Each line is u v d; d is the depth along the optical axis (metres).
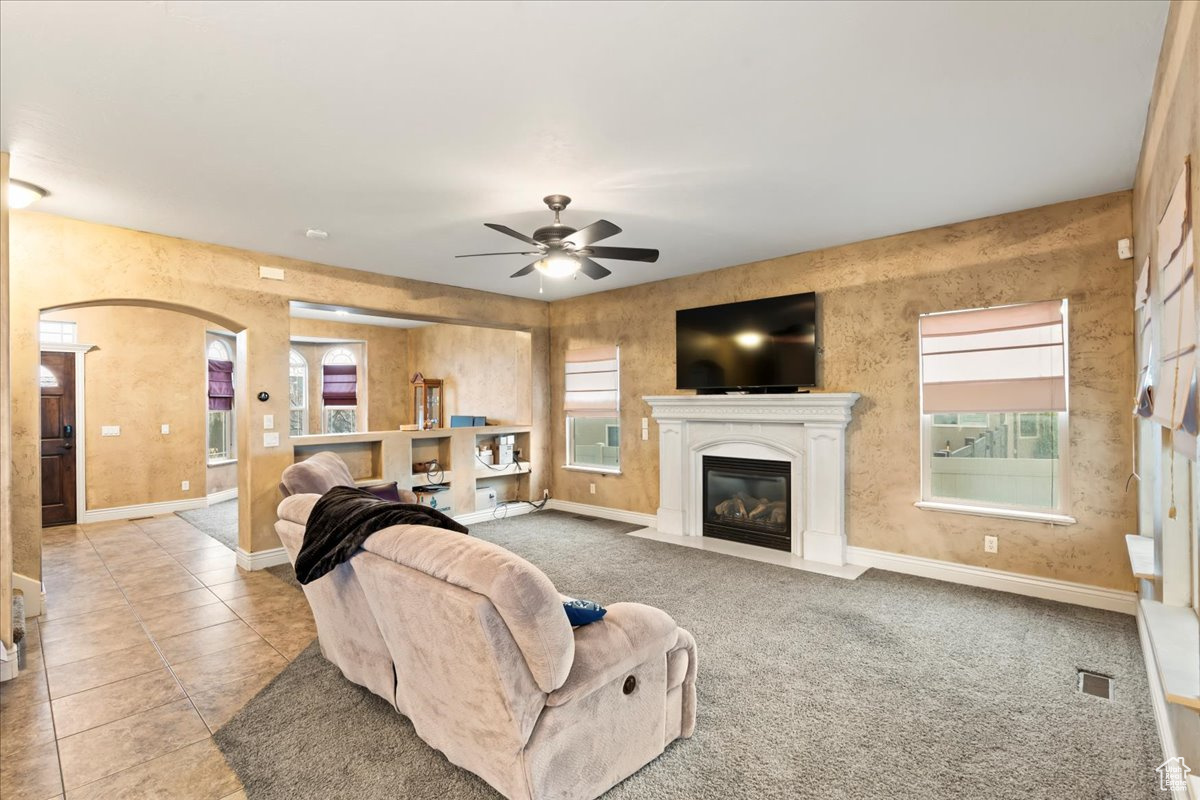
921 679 2.78
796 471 4.93
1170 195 2.04
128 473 6.88
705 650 3.11
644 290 6.13
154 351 7.11
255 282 4.69
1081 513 3.70
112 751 2.25
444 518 2.39
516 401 7.46
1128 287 3.50
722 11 1.88
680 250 4.86
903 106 2.51
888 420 4.49
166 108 2.47
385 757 2.19
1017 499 4.01
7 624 2.84
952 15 1.90
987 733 2.34
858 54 2.13
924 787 2.01
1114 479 3.58
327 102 2.44
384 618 2.15
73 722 2.46
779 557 4.88
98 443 6.66
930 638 3.24
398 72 2.22
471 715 1.88
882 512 4.54
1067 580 3.77
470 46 2.06
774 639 3.24
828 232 4.34
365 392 9.13
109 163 3.01
